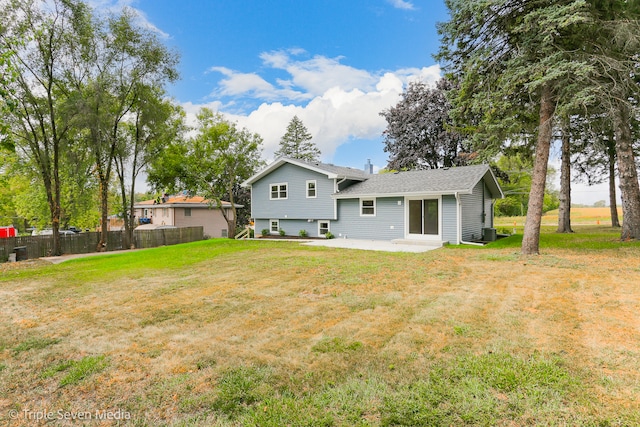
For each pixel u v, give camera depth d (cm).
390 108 2683
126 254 1388
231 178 2372
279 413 246
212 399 267
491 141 1190
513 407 244
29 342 398
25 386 296
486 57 1031
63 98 1616
